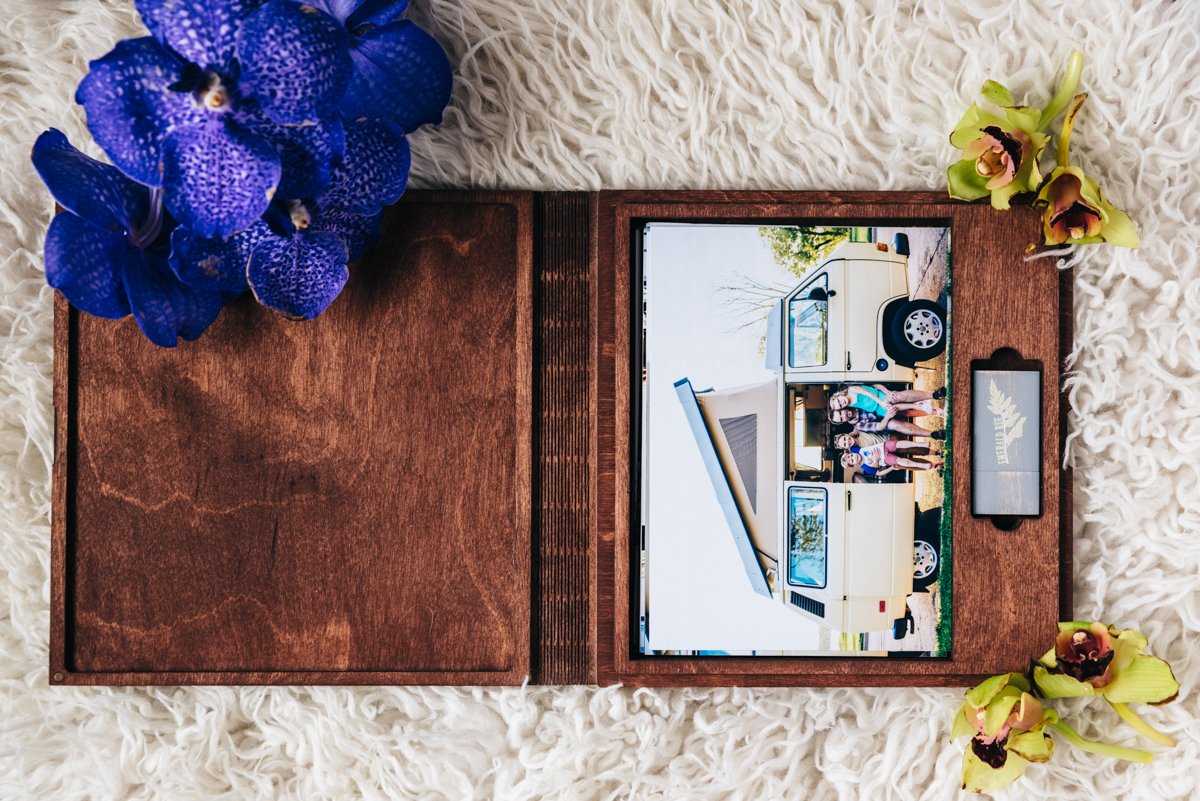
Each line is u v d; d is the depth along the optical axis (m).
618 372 0.55
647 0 0.57
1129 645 0.52
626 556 0.55
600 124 0.57
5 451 0.58
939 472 0.56
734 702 0.58
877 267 0.56
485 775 0.57
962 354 0.56
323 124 0.47
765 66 0.57
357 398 0.56
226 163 0.46
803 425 0.56
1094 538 0.58
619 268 0.55
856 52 0.57
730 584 0.56
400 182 0.51
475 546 0.56
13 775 0.57
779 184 0.57
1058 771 0.57
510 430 0.56
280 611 0.56
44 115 0.57
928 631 0.56
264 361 0.56
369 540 0.56
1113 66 0.56
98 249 0.48
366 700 0.58
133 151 0.45
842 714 0.58
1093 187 0.51
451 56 0.56
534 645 0.56
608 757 0.57
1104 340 0.57
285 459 0.56
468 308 0.56
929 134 0.57
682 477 0.56
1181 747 0.56
